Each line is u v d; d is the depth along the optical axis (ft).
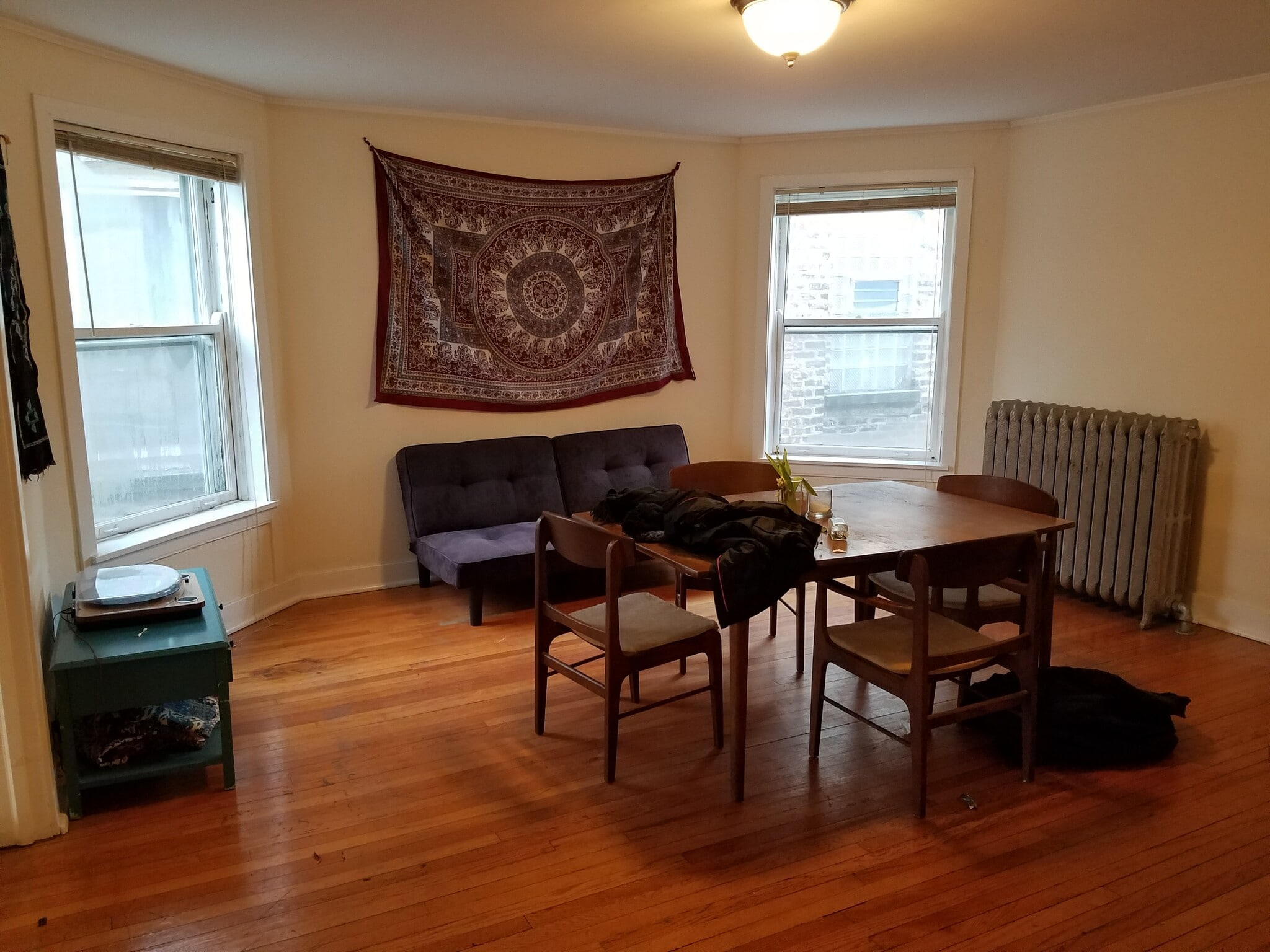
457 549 12.98
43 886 7.19
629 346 15.92
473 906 6.98
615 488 15.02
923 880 7.29
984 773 8.96
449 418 14.80
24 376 8.61
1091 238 13.88
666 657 8.88
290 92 12.57
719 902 7.03
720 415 16.98
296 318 13.48
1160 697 9.69
